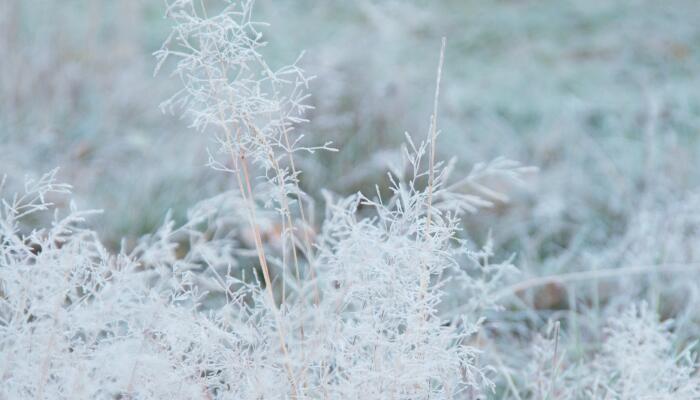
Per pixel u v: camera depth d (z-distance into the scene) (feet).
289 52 12.95
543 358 5.59
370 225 4.31
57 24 12.67
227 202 6.73
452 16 17.20
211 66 4.06
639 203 9.71
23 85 11.04
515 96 13.65
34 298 3.93
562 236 9.26
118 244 8.06
